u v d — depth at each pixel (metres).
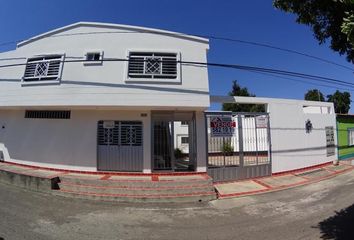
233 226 8.39
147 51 13.86
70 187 11.56
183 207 10.42
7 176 12.75
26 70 14.57
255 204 10.95
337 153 20.62
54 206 9.74
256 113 15.98
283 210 10.14
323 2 5.37
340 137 21.33
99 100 13.33
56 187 11.75
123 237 7.29
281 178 15.65
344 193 12.48
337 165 19.47
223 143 15.02
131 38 13.98
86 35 14.08
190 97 13.59
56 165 14.79
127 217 9.02
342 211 9.84
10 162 16.05
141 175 13.80
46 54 14.30
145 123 14.31
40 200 10.35
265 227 8.30
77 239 6.98
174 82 13.52
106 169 14.28
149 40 14.01
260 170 15.75
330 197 11.88
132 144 14.26
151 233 7.67
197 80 13.79
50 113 15.29
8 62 15.12
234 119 15.37
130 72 13.59
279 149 16.62
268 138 16.25
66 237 7.05
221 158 14.91
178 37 14.13
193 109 14.26
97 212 9.38
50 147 15.03
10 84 14.75
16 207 9.31
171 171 14.15
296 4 5.65
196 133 14.48
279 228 8.20
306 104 18.47
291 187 13.91
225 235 7.64
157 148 14.24
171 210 10.00
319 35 5.81
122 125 14.40
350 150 22.36
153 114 14.39
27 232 7.20
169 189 11.59
